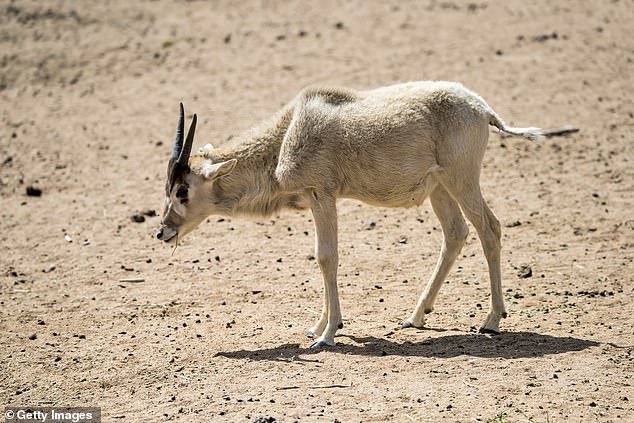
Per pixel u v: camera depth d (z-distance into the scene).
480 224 36.16
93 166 62.72
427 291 37.56
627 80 70.69
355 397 30.72
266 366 33.97
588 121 63.75
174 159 37.34
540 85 70.44
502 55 77.31
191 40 88.06
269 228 51.66
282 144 37.00
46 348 37.91
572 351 33.84
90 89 78.38
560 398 29.94
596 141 60.72
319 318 39.00
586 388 30.64
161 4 100.50
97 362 36.09
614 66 73.44
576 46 78.19
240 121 67.38
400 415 29.23
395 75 73.88
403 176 36.03
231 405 30.86
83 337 38.84
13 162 64.12
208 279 44.84
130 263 47.66
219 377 33.41
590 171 56.41
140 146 65.50
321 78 74.81
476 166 36.06
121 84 79.00
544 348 34.25
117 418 30.84
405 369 32.84
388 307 40.09
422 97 36.00
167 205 37.72
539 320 37.47
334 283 36.31
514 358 33.38
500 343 35.00
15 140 68.12
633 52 76.00
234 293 42.84
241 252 48.28
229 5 99.50
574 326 36.62
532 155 59.47
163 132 67.69
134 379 34.22
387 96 36.56
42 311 42.03
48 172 62.22
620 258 44.25
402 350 34.84
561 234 47.94
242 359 34.94
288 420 29.30
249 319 39.62
